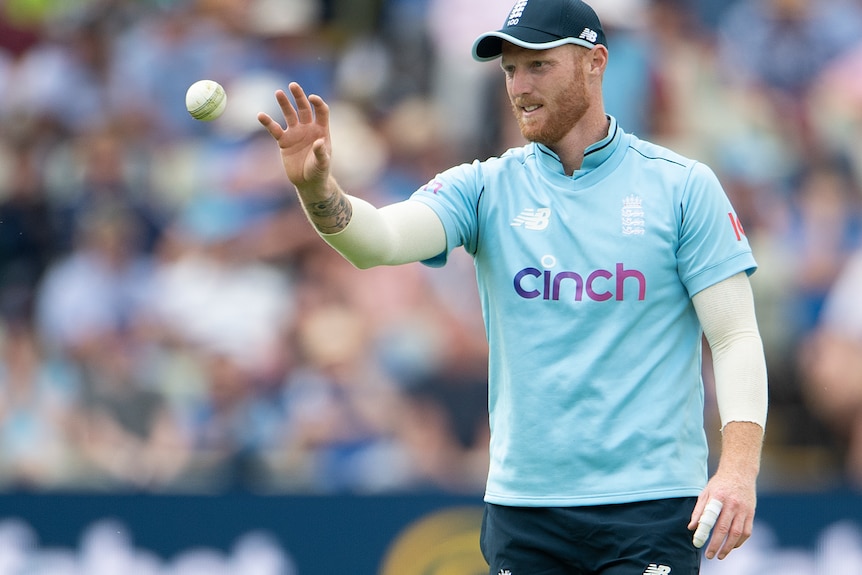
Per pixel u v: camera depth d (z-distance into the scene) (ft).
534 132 40.83
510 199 41.50
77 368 101.60
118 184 112.98
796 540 79.46
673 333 40.29
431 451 97.09
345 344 101.04
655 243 39.96
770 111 118.62
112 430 98.58
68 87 119.03
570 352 39.91
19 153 114.73
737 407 38.93
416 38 120.26
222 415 99.09
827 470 98.78
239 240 108.68
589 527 39.50
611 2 116.88
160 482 92.99
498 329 41.29
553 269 40.19
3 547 79.77
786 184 114.83
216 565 79.77
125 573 79.82
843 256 109.50
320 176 36.86
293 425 97.91
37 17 123.03
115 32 121.49
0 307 106.73
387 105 117.60
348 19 122.42
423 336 101.14
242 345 102.32
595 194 40.60
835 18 123.85
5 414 99.81
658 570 38.88
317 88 118.62
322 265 105.60
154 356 102.47
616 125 41.42
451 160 115.14
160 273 107.65
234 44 120.47
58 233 111.04
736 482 37.73
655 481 39.34
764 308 105.50
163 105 117.91
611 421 39.45
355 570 79.36
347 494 79.87
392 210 40.86
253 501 79.97
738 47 121.29
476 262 42.60
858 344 102.89
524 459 40.22
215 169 113.29
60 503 80.23
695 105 116.98
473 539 79.20
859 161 117.60
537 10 40.34
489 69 116.37
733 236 40.24
